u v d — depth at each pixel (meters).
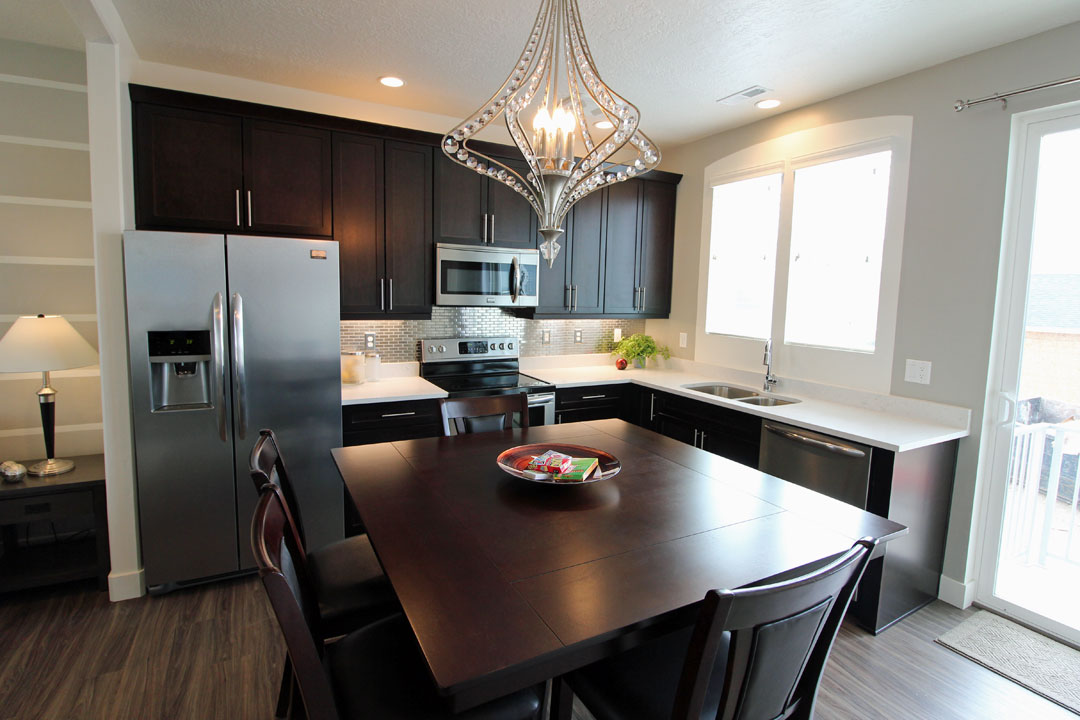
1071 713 1.95
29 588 2.54
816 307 3.26
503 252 3.58
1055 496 2.60
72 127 2.77
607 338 4.55
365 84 3.05
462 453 2.14
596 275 4.02
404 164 3.25
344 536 2.91
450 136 1.72
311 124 2.97
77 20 2.12
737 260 3.78
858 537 1.46
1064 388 2.33
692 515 1.58
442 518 1.53
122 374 2.44
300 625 1.02
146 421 2.44
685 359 4.24
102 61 2.28
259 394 2.63
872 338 2.97
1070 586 2.55
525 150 1.73
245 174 2.84
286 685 1.80
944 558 2.65
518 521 1.52
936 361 2.68
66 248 2.80
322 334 2.74
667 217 4.28
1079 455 2.51
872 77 2.78
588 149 1.71
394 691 1.27
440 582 1.20
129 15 2.29
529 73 1.75
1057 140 2.29
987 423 2.53
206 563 2.61
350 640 1.44
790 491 1.79
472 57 2.66
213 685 1.99
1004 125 2.39
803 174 3.28
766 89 2.96
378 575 1.81
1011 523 2.66
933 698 2.01
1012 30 2.26
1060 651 2.28
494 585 1.19
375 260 3.22
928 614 2.54
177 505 2.53
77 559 2.64
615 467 1.98
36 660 2.10
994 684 2.09
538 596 1.15
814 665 1.21
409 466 1.97
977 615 2.54
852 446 2.46
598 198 3.96
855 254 3.03
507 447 2.23
